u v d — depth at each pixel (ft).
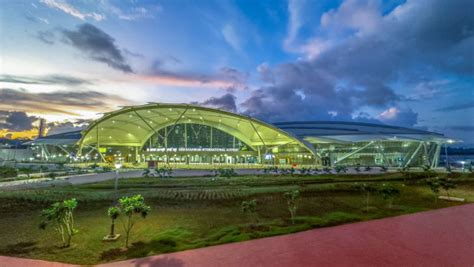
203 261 28.14
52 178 98.27
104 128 212.84
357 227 40.47
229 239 35.37
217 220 47.42
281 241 34.14
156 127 230.48
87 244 34.76
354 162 190.39
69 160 253.44
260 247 32.01
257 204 59.82
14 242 35.70
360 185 72.38
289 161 207.51
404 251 30.01
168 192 68.03
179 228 42.11
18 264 28.58
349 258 28.09
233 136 230.68
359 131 208.85
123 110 177.17
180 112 193.98
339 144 195.11
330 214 50.19
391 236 35.70
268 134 207.82
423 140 180.75
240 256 29.25
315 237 35.65
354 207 57.88
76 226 43.24
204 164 216.13
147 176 111.75
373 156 189.06
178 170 151.53
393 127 233.76
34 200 59.36
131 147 254.27
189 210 55.06
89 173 134.21
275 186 82.12
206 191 68.95
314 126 238.27
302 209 55.93
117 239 36.60
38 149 278.87
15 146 310.86
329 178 103.86
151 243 34.81
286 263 26.99
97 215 50.70
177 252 31.12
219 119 211.00
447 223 42.45
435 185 65.77
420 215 48.26
